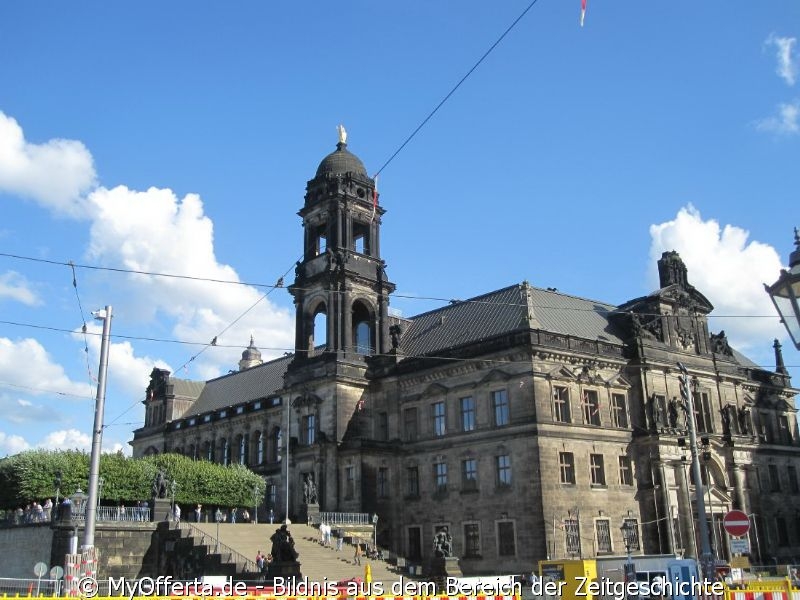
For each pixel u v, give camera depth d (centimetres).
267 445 10775
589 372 7969
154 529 6425
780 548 9050
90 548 3866
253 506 9138
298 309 9625
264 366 12488
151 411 13588
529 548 7156
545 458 7300
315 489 7912
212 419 12000
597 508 7544
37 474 7331
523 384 7544
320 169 9875
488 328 8350
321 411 8881
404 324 9819
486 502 7619
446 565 5859
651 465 7962
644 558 4219
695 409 8750
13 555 6588
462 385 8081
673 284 9044
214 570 5925
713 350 9312
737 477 8788
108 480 7644
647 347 8425
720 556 8238
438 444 8219
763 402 9775
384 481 8400
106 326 4172
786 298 1694
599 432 7825
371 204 9769
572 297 9031
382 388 8944
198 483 8606
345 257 9269
